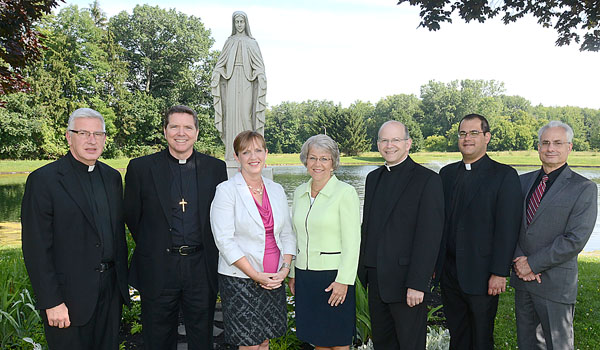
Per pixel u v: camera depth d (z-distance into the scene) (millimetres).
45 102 32000
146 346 2756
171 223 2738
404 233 2648
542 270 2654
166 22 34156
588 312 4152
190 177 2863
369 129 77750
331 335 2621
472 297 2730
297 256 2744
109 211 2600
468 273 2740
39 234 2328
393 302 2650
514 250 2646
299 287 2705
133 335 3684
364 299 3445
